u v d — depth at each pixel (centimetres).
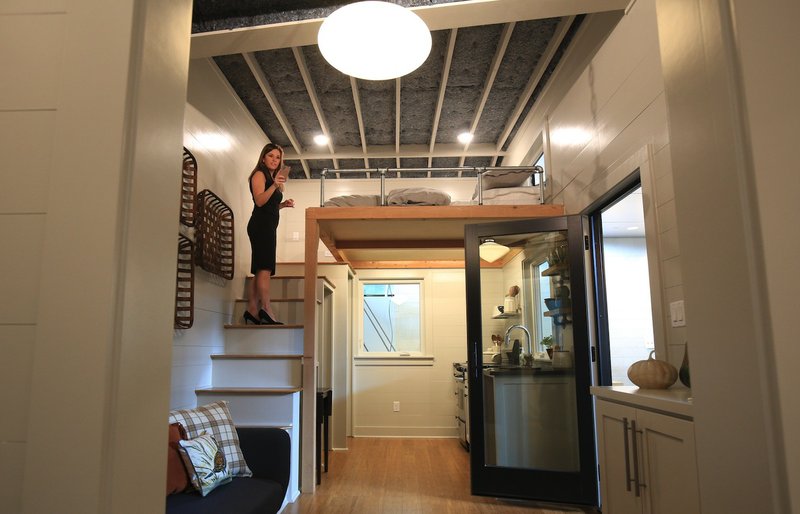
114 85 105
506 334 405
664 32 132
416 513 346
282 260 687
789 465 93
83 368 96
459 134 596
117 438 98
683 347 252
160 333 114
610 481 233
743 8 105
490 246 416
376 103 523
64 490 94
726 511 108
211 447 272
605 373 379
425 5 302
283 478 296
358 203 448
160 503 113
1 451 96
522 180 480
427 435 669
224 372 406
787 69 103
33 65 107
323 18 321
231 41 337
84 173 102
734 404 105
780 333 96
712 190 112
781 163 101
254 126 548
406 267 704
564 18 390
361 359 685
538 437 388
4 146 104
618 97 326
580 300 375
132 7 107
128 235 103
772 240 99
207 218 402
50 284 99
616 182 327
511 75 475
